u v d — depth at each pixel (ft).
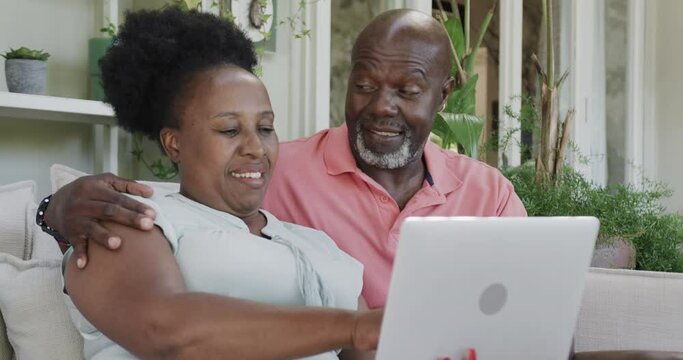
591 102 13.42
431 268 2.66
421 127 5.08
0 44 6.99
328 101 8.92
